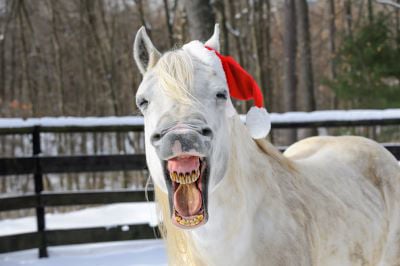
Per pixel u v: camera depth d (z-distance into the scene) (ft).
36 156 17.63
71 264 16.61
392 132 42.83
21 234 17.24
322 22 90.27
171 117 5.90
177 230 7.36
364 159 10.25
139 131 18.24
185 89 6.18
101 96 71.36
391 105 40.40
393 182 10.31
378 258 9.56
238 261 7.25
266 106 53.36
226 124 6.68
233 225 7.03
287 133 40.96
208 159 5.99
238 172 7.16
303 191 8.33
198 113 5.94
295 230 7.66
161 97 6.24
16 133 17.39
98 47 62.69
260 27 60.03
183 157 5.84
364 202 9.41
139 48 7.59
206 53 6.93
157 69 6.60
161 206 7.35
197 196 6.03
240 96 7.77
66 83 78.69
